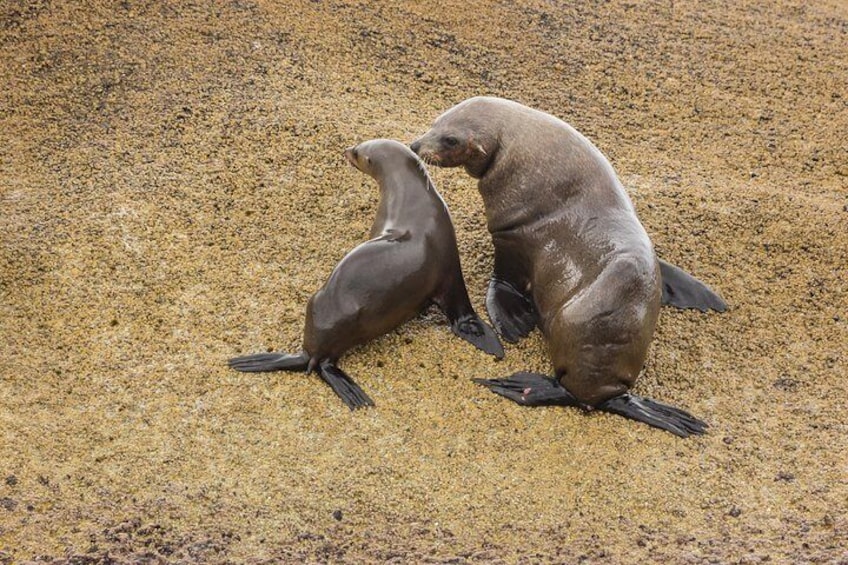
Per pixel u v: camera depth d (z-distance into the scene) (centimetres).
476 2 4469
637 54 4281
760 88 4141
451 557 2183
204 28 3997
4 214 3133
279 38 4009
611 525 2291
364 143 2902
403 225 2695
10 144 3450
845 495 2375
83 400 2544
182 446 2433
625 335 2480
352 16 4219
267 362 2641
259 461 2405
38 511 2248
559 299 2622
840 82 4216
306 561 2161
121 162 3362
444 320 2823
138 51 3853
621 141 3738
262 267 2981
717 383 2716
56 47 3856
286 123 3531
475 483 2380
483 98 2834
